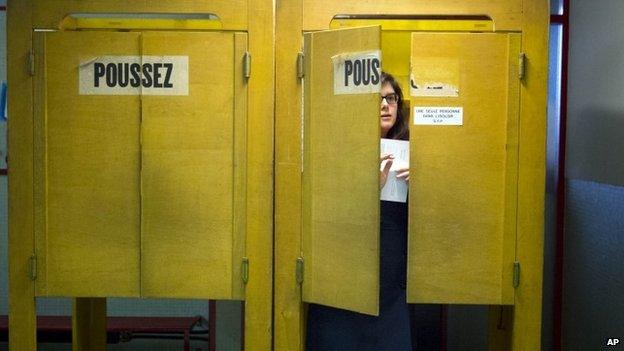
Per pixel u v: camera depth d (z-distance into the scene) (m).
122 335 3.33
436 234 1.99
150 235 2.02
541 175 1.99
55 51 1.99
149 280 2.03
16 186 2.02
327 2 1.98
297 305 2.06
